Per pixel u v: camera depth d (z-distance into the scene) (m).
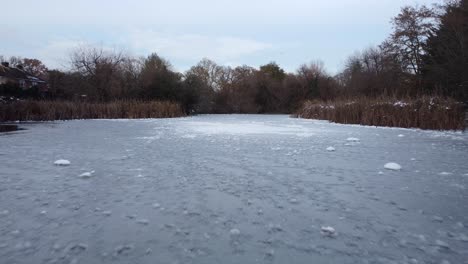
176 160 5.75
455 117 12.99
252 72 48.97
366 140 9.20
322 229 2.60
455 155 6.47
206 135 10.36
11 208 3.10
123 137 9.65
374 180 4.30
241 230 2.58
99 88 29.73
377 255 2.15
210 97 40.88
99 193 3.63
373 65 40.06
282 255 2.15
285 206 3.20
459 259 2.09
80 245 2.29
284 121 20.22
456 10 18.83
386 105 15.69
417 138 9.86
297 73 44.72
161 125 15.46
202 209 3.10
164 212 3.01
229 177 4.45
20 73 45.12
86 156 6.15
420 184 4.08
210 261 2.05
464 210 3.09
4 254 2.14
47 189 3.79
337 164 5.43
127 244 2.31
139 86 30.45
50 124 16.06
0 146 7.55
